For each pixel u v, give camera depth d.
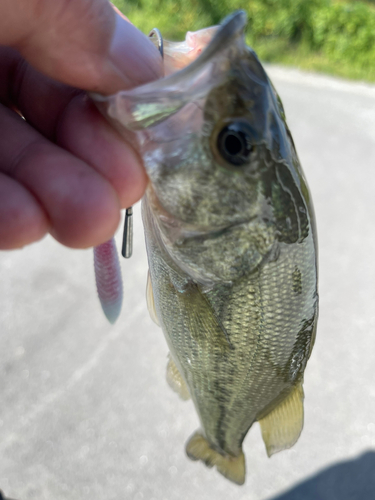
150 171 0.10
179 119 0.10
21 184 0.09
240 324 0.13
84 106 0.10
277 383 0.15
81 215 0.09
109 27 0.10
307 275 0.13
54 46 0.10
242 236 0.12
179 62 0.12
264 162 0.11
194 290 0.13
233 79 0.10
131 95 0.10
